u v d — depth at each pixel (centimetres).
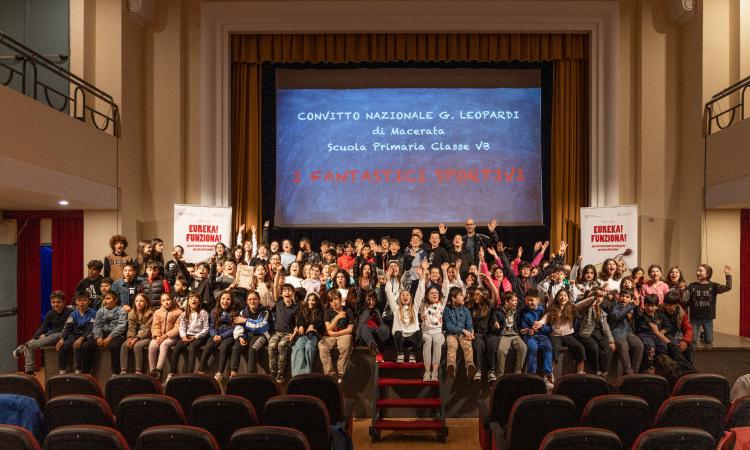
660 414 454
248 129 1202
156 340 805
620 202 1154
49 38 1038
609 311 822
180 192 1139
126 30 1076
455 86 1197
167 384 557
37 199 902
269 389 563
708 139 1031
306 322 795
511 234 1197
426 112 1196
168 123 1141
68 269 1062
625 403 456
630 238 1070
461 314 790
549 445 363
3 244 1042
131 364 816
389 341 823
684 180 1113
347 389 811
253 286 877
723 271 1045
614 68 1143
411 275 934
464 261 995
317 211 1195
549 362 783
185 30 1165
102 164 991
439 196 1189
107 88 1054
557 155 1194
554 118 1200
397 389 789
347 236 1200
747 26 1030
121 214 1052
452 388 800
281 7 1150
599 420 460
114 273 939
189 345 808
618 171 1147
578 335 812
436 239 974
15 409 456
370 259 977
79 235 1064
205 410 464
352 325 798
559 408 473
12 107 755
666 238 1130
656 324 830
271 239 1200
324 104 1201
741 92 1033
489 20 1146
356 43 1189
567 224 1191
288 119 1202
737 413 454
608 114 1148
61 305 857
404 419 785
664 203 1131
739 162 932
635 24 1155
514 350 794
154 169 1140
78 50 1033
